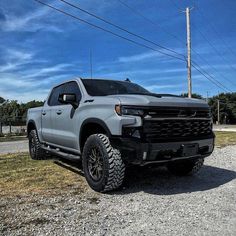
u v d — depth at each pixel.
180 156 5.75
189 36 29.81
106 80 7.30
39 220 4.48
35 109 9.12
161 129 5.54
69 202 5.27
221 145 14.20
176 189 6.12
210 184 6.54
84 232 4.10
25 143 18.20
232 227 4.26
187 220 4.52
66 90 7.50
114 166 5.57
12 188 6.08
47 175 7.14
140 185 6.38
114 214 4.74
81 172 7.41
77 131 6.59
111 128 5.56
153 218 4.59
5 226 4.27
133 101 5.49
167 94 6.57
